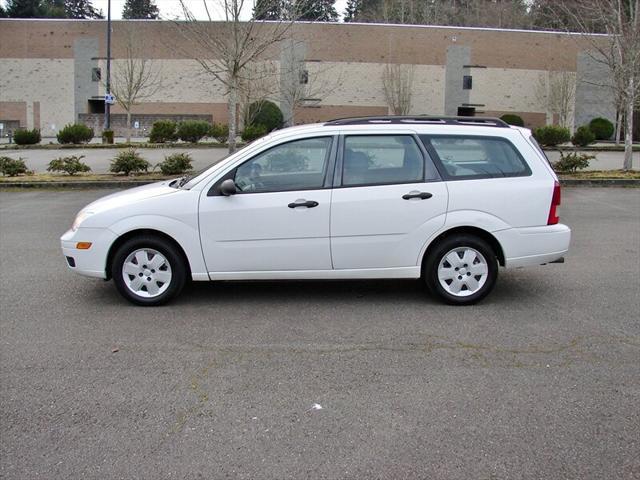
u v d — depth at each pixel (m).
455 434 3.64
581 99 45.25
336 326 5.55
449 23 59.66
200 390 4.26
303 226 5.89
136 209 5.95
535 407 3.98
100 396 4.17
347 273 6.00
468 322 5.64
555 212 6.10
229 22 16.88
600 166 21.95
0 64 45.81
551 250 6.10
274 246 5.92
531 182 6.04
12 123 46.28
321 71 41.81
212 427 3.75
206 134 32.38
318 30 43.97
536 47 45.50
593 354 4.88
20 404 4.06
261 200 5.89
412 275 6.05
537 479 3.20
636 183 16.38
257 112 32.75
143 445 3.55
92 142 36.94
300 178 5.96
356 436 3.63
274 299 6.38
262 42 19.84
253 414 3.91
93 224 5.97
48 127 46.09
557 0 26.27
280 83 37.72
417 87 45.31
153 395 4.18
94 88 45.53
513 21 55.53
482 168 6.06
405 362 4.72
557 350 4.96
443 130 6.07
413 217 5.91
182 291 6.68
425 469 3.29
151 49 44.66
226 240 5.92
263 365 4.68
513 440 3.57
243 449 3.50
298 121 44.34
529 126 46.09
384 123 6.09
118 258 6.02
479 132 6.09
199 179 6.00
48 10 66.31
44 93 45.91
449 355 4.86
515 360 4.75
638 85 17.22
